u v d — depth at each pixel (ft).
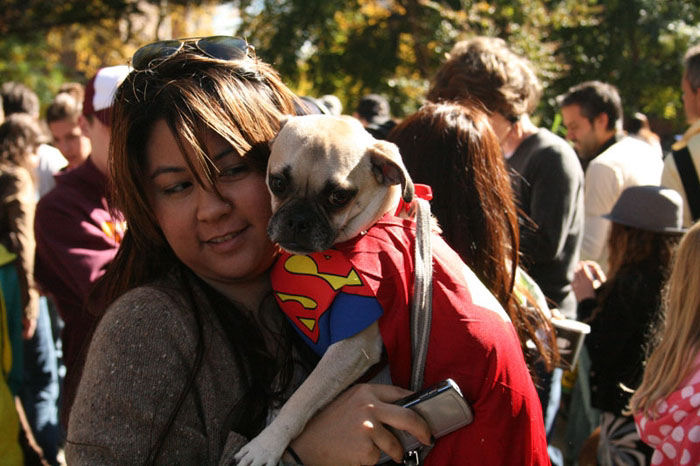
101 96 11.48
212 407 5.57
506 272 8.29
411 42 38.68
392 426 5.40
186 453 5.43
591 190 16.57
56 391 17.28
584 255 16.52
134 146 5.93
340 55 39.75
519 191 13.30
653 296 11.97
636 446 11.48
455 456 5.51
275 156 6.42
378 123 22.04
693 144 14.62
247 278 6.31
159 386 5.40
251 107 6.31
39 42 43.29
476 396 5.54
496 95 12.51
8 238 14.43
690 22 40.86
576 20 37.35
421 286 5.69
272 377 5.89
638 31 40.29
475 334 5.60
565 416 15.71
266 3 39.63
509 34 33.06
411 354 5.69
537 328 8.98
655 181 16.58
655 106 42.91
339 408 5.60
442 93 12.85
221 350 5.75
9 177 14.65
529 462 5.65
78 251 11.31
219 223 5.87
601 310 12.41
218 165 5.89
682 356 8.76
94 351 5.64
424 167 8.50
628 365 11.82
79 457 5.26
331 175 6.23
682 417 8.46
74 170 11.99
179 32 49.65
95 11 42.91
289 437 5.47
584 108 19.49
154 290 5.81
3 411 11.00
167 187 5.87
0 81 39.96
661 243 12.26
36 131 15.56
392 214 6.52
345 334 5.54
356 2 40.01
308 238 5.97
